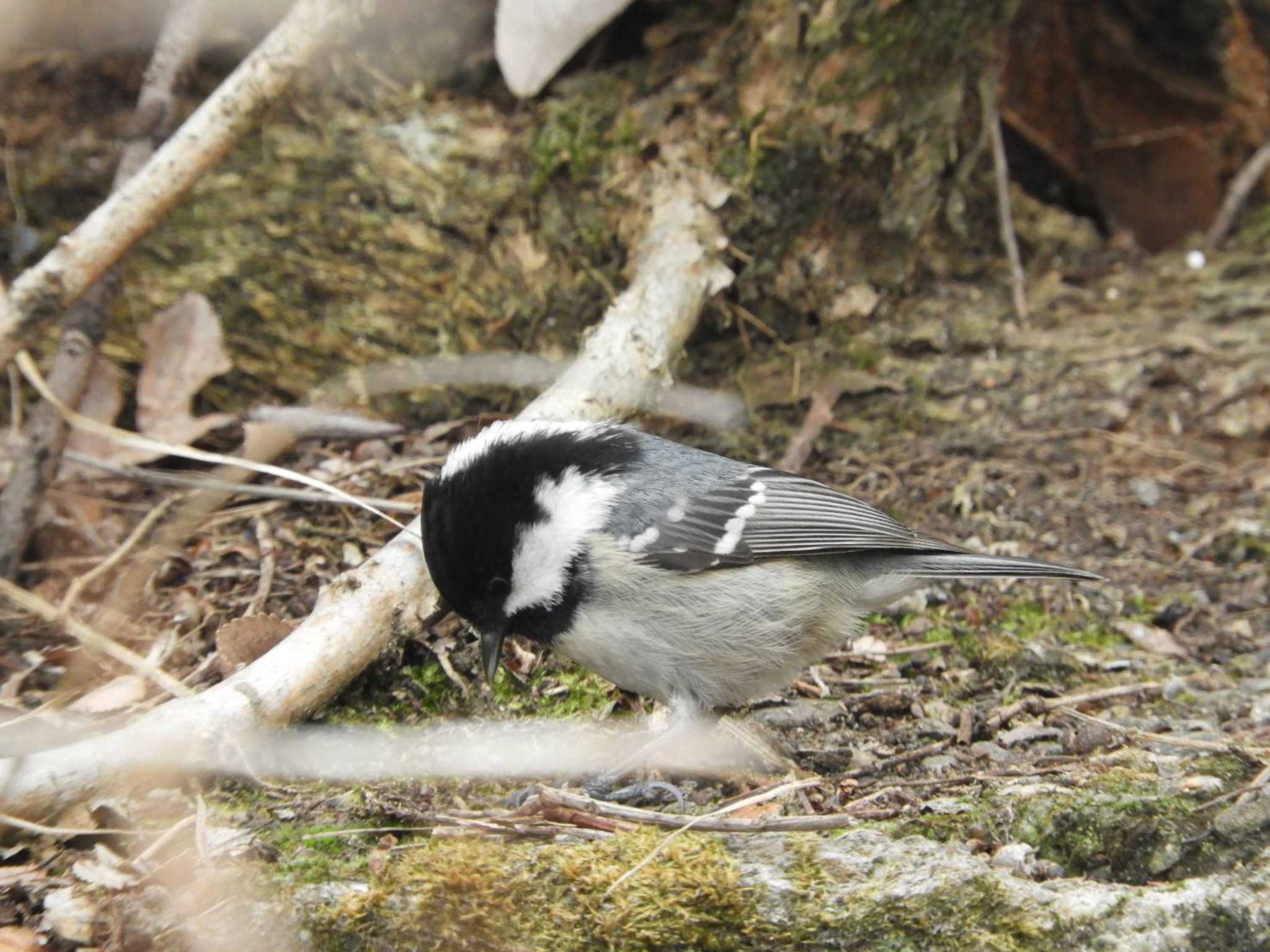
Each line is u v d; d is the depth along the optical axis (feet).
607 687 25.54
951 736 24.47
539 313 34.30
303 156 35.06
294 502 29.53
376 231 34.68
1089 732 24.04
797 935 18.52
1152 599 29.81
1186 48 40.91
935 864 19.10
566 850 19.57
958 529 31.65
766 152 34.83
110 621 25.82
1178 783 21.49
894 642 28.17
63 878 19.81
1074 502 32.65
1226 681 26.84
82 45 35.70
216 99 27.96
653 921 18.63
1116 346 37.14
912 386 35.73
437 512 21.93
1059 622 29.07
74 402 29.37
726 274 32.68
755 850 19.71
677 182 34.35
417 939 18.66
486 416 33.27
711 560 22.62
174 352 32.22
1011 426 34.94
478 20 36.40
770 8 34.88
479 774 22.77
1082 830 20.75
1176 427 35.09
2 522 27.45
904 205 36.81
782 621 23.36
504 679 25.18
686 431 34.04
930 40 35.22
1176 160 42.37
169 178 27.48
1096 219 42.96
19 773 20.18
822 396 34.94
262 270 34.06
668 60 36.17
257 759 21.89
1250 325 37.86
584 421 24.14
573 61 36.91
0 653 25.86
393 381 33.12
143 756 20.77
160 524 29.17
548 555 22.20
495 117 36.17
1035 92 41.57
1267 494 32.86
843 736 24.62
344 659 22.95
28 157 34.76
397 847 20.39
